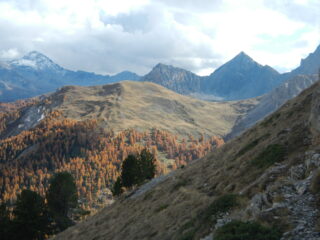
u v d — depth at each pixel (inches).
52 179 2699.3
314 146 848.9
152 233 956.0
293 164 792.9
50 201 2586.1
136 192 1940.2
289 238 446.9
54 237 1945.1
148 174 2869.1
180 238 717.9
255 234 483.2
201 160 1822.1
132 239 1027.9
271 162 922.1
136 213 1371.8
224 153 1528.1
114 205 1966.0
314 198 542.6
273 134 1189.1
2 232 1999.3
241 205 692.7
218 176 1174.3
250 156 1113.4
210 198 957.8
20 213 2054.6
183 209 991.0
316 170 622.5
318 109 952.9
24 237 2057.1
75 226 1982.0
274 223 503.8
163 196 1384.1
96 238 1365.7
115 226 1382.9
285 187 634.2
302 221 482.6
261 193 666.2
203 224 705.0
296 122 1157.7
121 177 2827.3
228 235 496.4
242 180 948.0
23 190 2128.4
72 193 2655.0
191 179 1441.9
